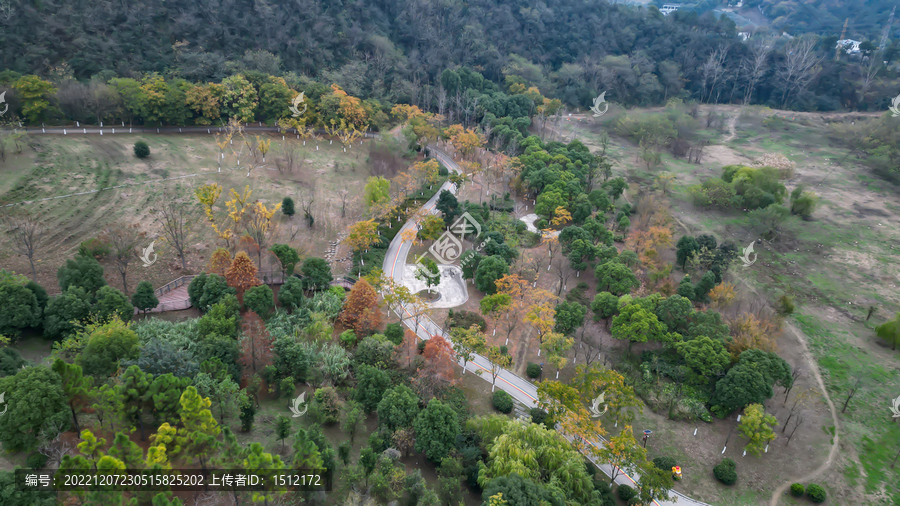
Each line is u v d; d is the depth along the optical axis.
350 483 56.69
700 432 78.94
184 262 97.81
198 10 184.00
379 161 145.50
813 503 69.62
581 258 111.94
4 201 102.38
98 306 78.06
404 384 74.62
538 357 91.94
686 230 135.12
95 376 63.91
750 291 111.81
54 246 95.62
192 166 130.75
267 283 96.94
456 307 102.88
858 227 139.62
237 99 155.88
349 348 84.44
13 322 73.31
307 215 117.62
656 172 172.12
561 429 74.44
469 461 65.81
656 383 86.12
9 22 148.62
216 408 63.31
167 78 161.00
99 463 44.44
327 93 168.88
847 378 91.06
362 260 109.94
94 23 161.50
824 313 107.31
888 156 174.12
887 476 74.00
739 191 147.38
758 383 78.06
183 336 75.06
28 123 132.00
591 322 99.69
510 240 121.44
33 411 52.56
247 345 74.62
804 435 79.81
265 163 139.88
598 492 62.09
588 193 141.75
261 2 194.62
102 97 137.00
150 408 57.75
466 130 171.25
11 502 45.34
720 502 68.75
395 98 196.62
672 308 91.62
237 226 110.81
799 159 186.12
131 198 113.31
